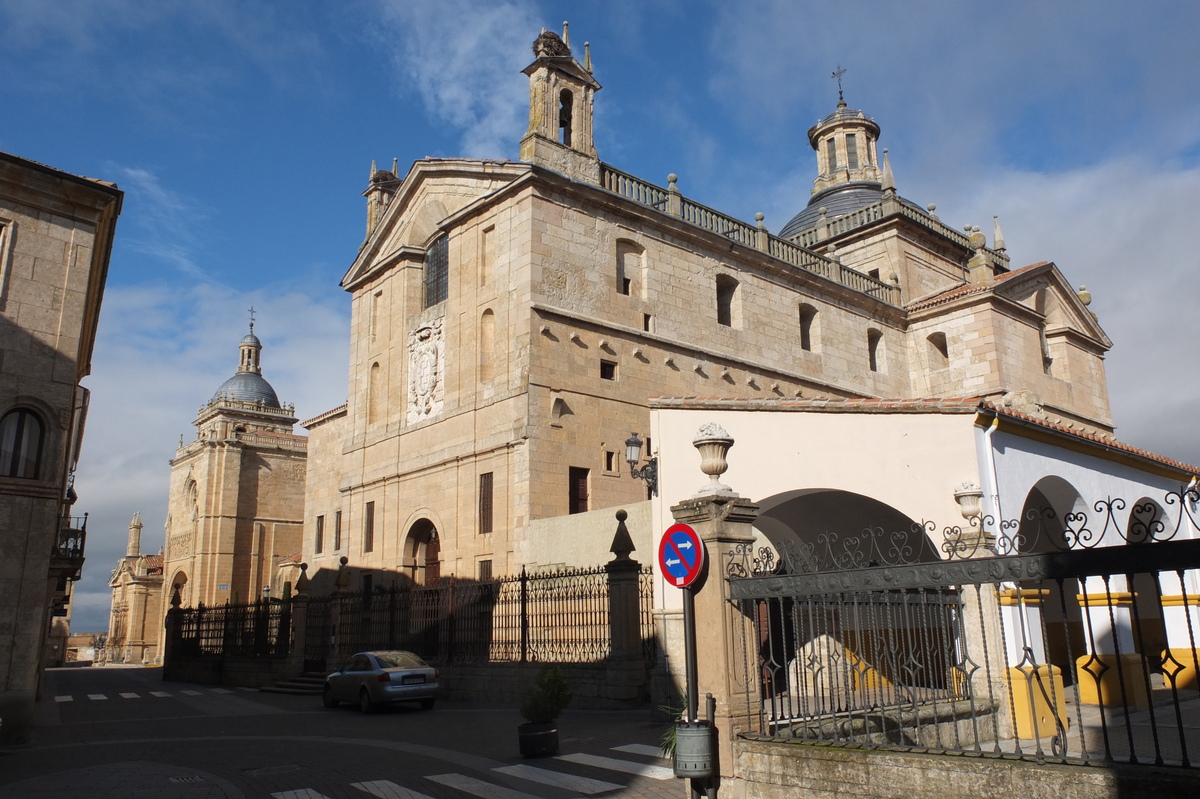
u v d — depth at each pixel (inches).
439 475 1214.3
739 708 398.0
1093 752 440.5
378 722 742.5
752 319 1365.7
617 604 751.7
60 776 514.0
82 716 906.1
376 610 1087.0
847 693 378.9
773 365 1370.6
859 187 2046.0
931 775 326.6
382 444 1346.0
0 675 671.1
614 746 543.8
